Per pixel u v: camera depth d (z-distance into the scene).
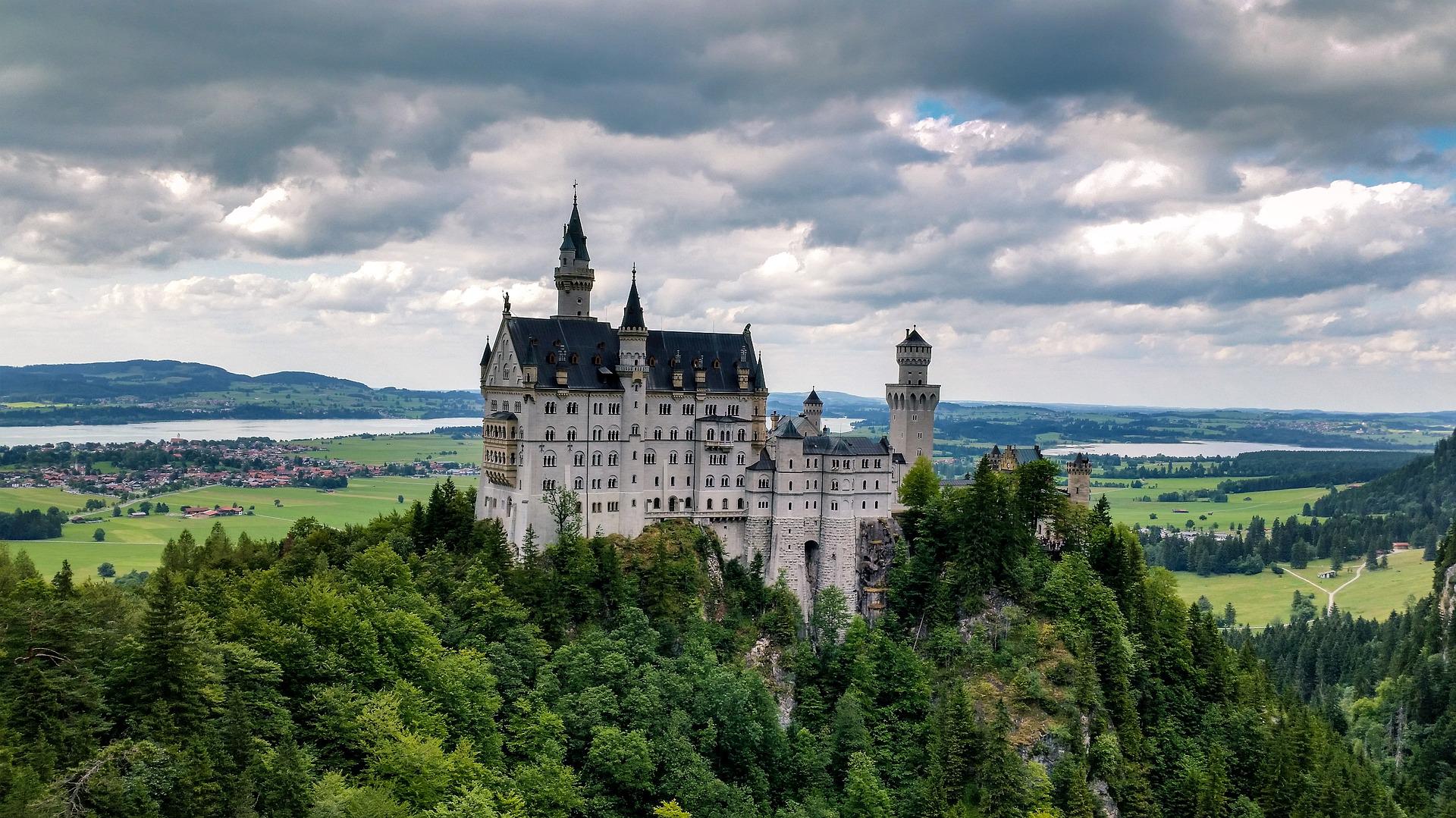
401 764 138.62
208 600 168.38
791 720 198.75
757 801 177.50
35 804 104.75
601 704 172.75
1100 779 193.12
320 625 156.88
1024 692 197.75
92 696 123.62
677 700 180.38
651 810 167.25
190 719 127.06
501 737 162.50
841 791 183.62
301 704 144.25
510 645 180.00
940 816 176.50
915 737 193.38
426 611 177.00
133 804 111.81
